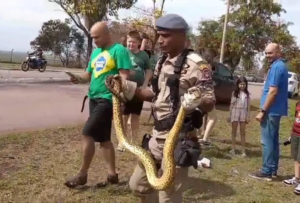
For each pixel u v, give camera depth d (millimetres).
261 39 39062
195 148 2814
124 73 4320
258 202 4559
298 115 5258
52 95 13086
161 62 3039
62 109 10305
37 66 24656
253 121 11234
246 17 38219
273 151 5457
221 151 6949
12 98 11555
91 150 4406
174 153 2791
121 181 4766
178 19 2881
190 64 2840
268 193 4934
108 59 4312
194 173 5438
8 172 4859
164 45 2916
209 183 5086
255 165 6191
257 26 38375
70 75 4438
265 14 38969
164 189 2623
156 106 3012
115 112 3098
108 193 4391
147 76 5844
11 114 8922
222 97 14141
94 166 5320
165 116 2959
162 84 2984
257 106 15531
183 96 2652
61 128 7668
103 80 4332
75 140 6723
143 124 8789
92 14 24531
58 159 5512
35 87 15273
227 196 4676
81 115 9617
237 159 6520
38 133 7070
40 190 4344
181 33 2895
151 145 3057
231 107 6848
